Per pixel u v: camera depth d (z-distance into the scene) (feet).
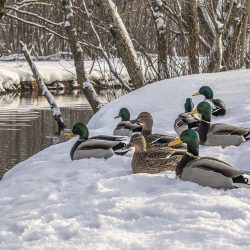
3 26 162.61
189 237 19.54
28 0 81.20
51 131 71.41
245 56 83.30
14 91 123.44
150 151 29.86
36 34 157.79
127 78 114.93
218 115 45.62
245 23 74.08
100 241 19.43
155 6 71.72
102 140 34.37
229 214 22.07
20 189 29.32
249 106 47.37
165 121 46.73
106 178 29.78
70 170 32.14
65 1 66.95
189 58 71.97
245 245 18.71
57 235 20.68
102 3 65.36
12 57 155.74
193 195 24.11
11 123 77.97
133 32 82.99
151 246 18.76
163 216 22.12
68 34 66.95
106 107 54.90
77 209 23.73
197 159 26.53
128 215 22.43
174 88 54.65
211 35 78.54
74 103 103.50
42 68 132.67
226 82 55.42
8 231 21.68
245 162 31.40
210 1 67.62
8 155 56.95
